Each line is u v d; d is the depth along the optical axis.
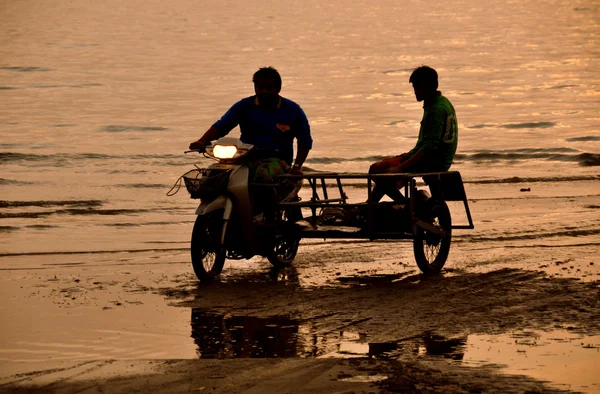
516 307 12.41
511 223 20.31
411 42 103.81
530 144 38.69
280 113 15.39
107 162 34.25
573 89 60.88
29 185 28.67
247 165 14.92
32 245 18.16
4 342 10.91
